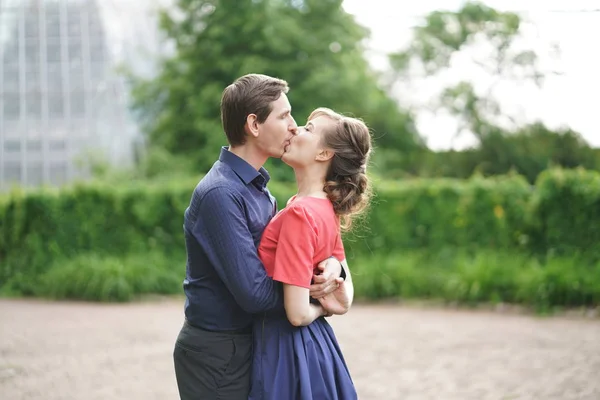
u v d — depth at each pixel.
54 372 6.34
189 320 2.86
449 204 11.35
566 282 9.70
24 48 24.19
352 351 7.20
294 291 2.67
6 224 12.52
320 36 20.75
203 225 2.72
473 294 10.26
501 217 11.00
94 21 24.55
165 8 22.47
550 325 8.61
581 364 6.38
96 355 7.09
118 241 12.48
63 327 8.80
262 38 20.42
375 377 6.12
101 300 11.45
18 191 12.59
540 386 5.68
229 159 2.83
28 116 24.00
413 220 11.54
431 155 26.89
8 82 24.09
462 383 5.86
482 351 7.09
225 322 2.80
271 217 2.93
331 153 2.88
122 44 25.25
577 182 10.39
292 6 21.44
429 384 5.85
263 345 2.78
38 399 5.46
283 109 2.83
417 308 10.34
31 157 23.75
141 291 11.71
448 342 7.59
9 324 9.07
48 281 11.97
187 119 21.45
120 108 24.45
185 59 21.38
